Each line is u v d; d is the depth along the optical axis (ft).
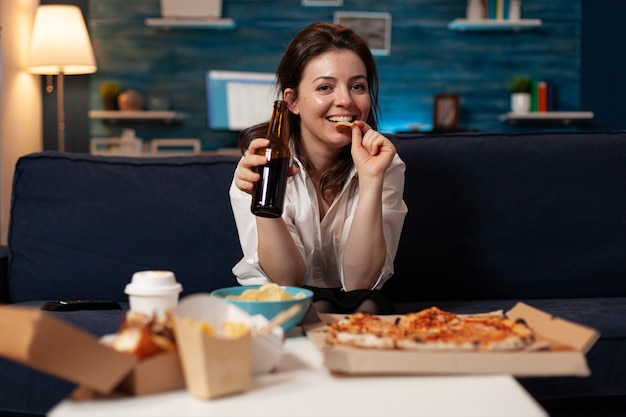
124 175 6.79
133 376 2.66
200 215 6.66
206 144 18.63
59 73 16.51
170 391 2.75
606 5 18.38
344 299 4.75
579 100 18.67
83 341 2.53
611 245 6.69
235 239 6.62
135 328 2.81
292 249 5.10
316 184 5.74
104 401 2.62
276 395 2.71
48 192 6.71
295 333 3.79
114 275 6.60
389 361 2.87
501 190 6.66
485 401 2.63
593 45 18.53
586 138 6.93
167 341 2.81
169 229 6.64
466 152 6.72
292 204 5.55
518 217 6.64
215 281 6.62
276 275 5.15
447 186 6.64
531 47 18.62
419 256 6.58
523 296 6.66
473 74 18.66
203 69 18.52
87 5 18.33
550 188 6.69
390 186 5.53
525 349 3.00
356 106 5.26
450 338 3.07
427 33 18.58
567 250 6.66
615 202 6.73
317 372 3.03
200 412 2.52
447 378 2.89
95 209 6.67
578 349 3.03
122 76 18.48
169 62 18.48
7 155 15.31
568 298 6.68
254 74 17.80
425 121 18.67
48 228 6.65
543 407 5.10
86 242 6.63
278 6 18.49
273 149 4.21
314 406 2.59
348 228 5.47
